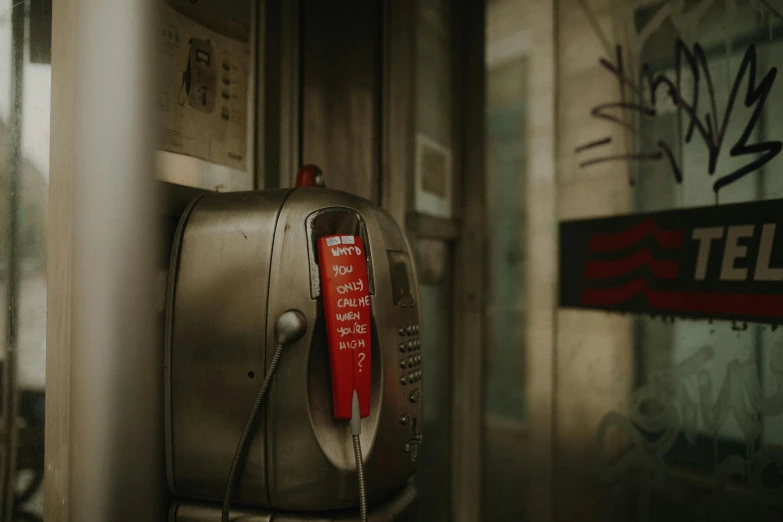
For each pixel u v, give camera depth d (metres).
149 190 0.89
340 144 1.80
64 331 0.88
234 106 1.44
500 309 1.99
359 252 1.03
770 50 1.41
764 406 1.41
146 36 0.89
